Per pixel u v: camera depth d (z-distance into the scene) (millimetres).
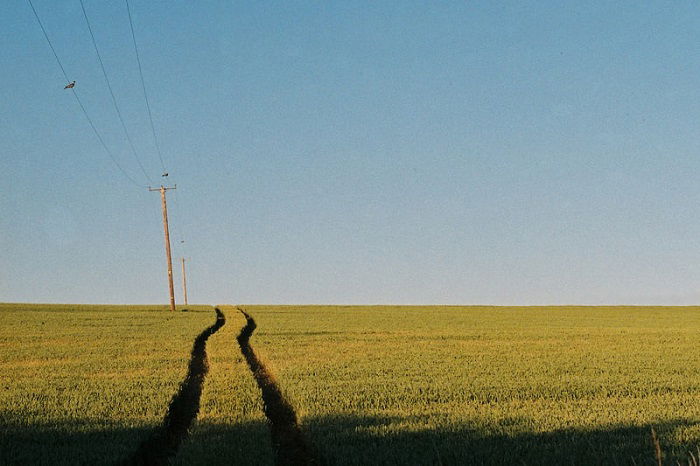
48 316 50531
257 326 45000
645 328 45500
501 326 47125
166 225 56938
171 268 57312
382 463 10617
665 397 17906
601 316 60812
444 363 25234
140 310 59156
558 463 10461
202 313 54938
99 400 16656
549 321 53562
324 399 16547
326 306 75125
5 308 60062
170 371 22609
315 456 11961
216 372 21969
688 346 33094
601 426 13422
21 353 28141
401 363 25094
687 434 12641
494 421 13883
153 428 13383
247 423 13812
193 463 10469
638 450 11312
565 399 17438
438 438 12258
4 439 12398
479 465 10430
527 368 23719
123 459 11109
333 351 29500
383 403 16156
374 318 54500
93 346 30984
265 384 20953
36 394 17688
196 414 15586
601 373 22562
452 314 62281
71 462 10727
